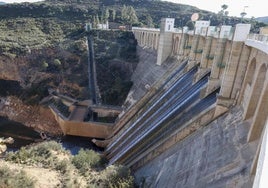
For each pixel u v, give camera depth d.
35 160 33.72
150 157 37.69
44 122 72.81
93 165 38.53
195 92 37.97
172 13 148.88
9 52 88.19
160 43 62.84
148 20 132.25
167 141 35.28
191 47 48.97
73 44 92.81
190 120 32.72
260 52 22.78
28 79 84.12
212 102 31.64
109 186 28.16
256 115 19.78
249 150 19.64
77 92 75.94
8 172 25.89
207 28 40.22
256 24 90.50
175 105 41.69
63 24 125.06
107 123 64.50
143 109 54.38
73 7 142.38
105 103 70.50
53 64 85.00
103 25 120.56
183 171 26.20
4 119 77.00
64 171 31.38
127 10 137.62
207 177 21.69
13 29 115.44
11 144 62.31
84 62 85.19
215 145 24.77
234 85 27.94
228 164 20.47
